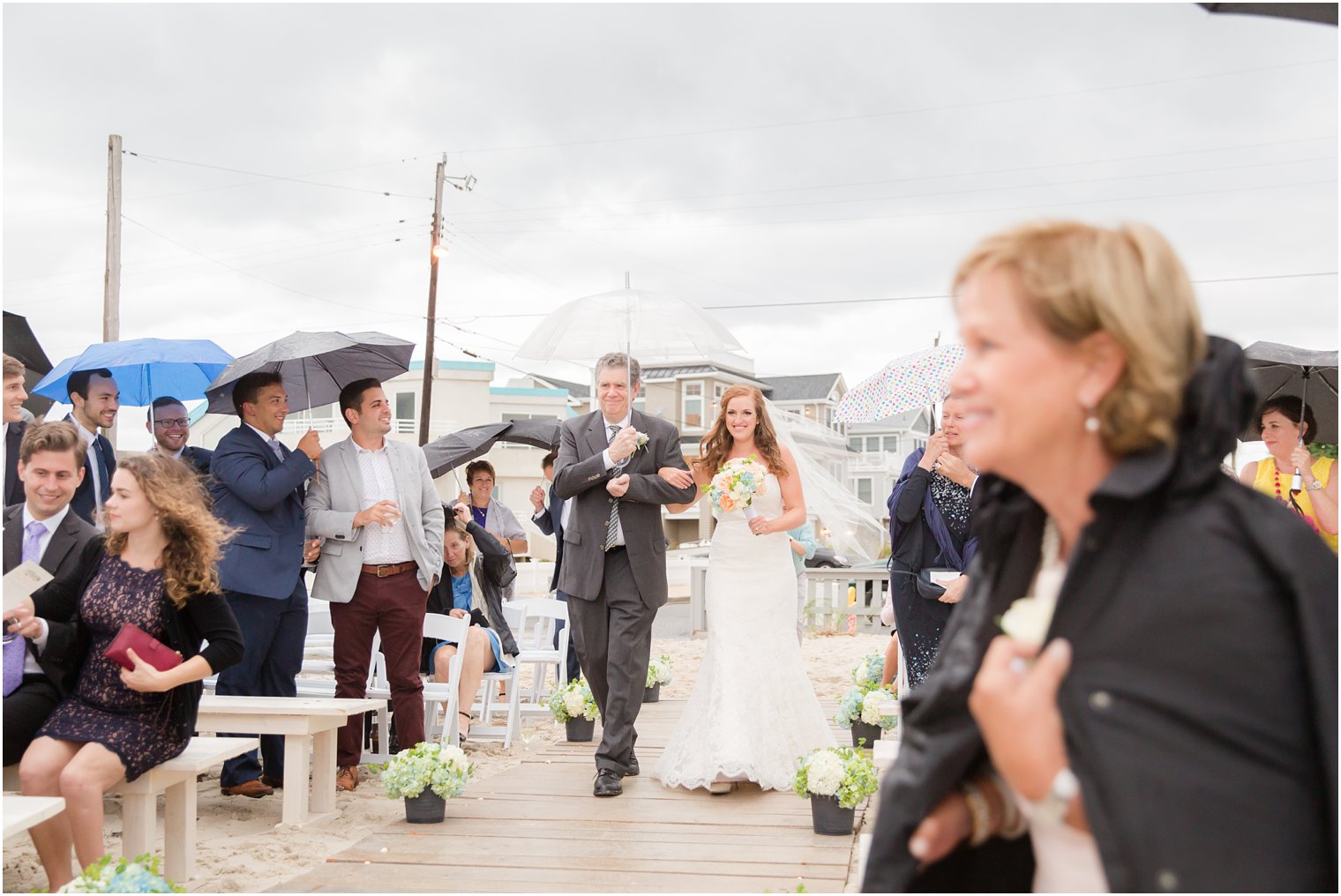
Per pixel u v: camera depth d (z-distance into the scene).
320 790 5.48
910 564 5.56
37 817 3.21
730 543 6.12
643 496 5.80
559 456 6.16
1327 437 5.69
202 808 5.70
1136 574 1.21
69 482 4.41
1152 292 1.24
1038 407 1.28
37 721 4.12
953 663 1.43
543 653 8.14
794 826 5.17
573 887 4.25
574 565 6.00
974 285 1.33
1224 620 1.15
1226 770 1.12
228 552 5.69
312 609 8.16
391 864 4.58
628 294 7.23
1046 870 1.34
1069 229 1.30
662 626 17.61
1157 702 1.15
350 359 7.18
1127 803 1.13
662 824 5.24
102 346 6.50
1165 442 1.22
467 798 5.82
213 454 5.89
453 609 7.34
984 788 1.39
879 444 51.69
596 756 5.90
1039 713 1.19
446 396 37.41
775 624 6.08
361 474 6.21
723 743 5.82
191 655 4.25
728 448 6.25
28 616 4.07
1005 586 1.42
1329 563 1.18
